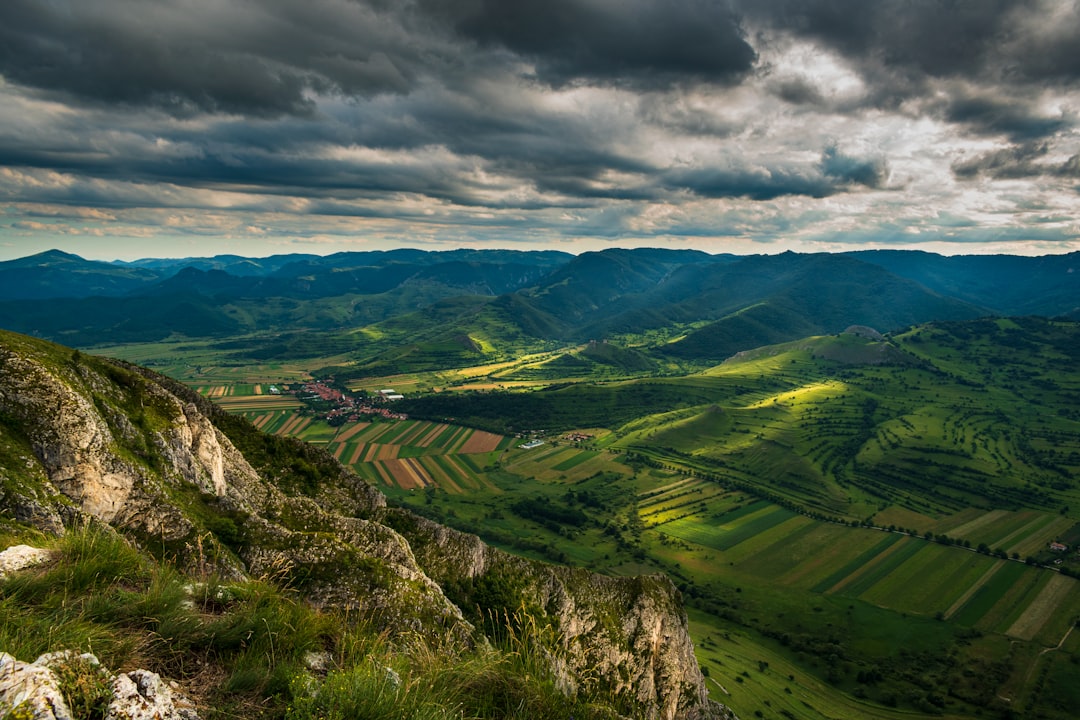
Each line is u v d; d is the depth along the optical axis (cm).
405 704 859
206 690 862
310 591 2959
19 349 3084
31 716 564
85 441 2834
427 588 3353
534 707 1071
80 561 1087
